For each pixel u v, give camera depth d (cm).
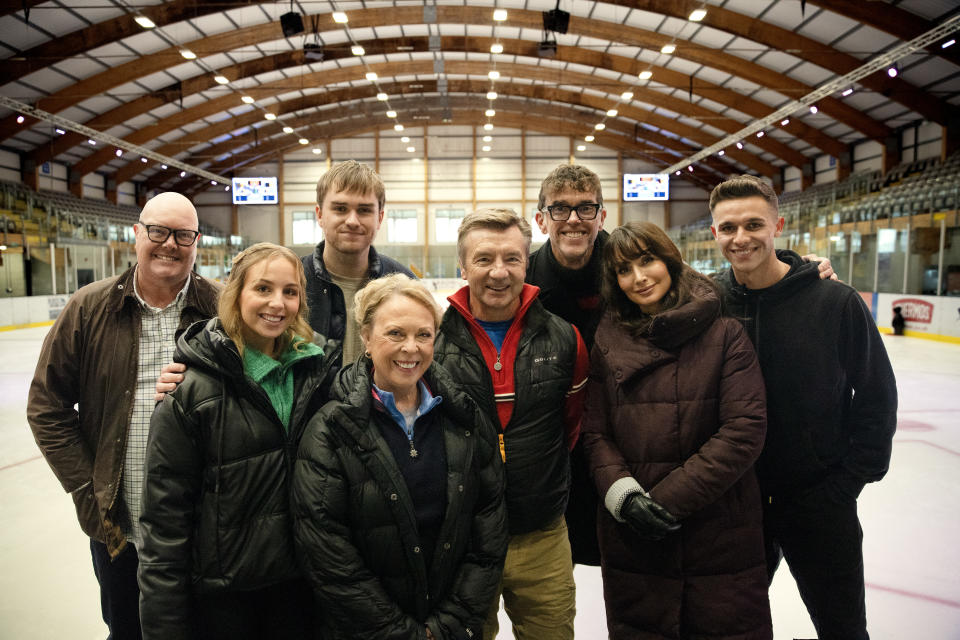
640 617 150
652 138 2280
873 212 1228
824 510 162
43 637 210
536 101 2245
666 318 144
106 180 2288
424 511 131
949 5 994
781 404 164
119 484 165
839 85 1260
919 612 220
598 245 193
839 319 159
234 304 136
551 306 198
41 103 1448
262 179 2295
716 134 2088
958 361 826
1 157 1775
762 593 146
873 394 159
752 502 149
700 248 1922
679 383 147
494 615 167
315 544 124
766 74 1445
